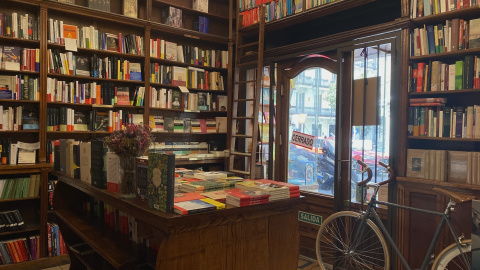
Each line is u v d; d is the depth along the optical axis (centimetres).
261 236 215
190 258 184
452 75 313
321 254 377
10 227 393
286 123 460
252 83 520
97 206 318
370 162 370
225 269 198
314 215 422
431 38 325
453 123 311
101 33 457
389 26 346
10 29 396
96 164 251
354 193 386
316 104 425
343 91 392
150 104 492
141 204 203
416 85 334
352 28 429
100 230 279
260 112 508
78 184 274
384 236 351
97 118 454
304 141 438
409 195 331
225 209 193
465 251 256
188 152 534
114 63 464
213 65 554
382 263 355
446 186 305
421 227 324
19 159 405
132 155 214
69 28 434
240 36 517
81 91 442
